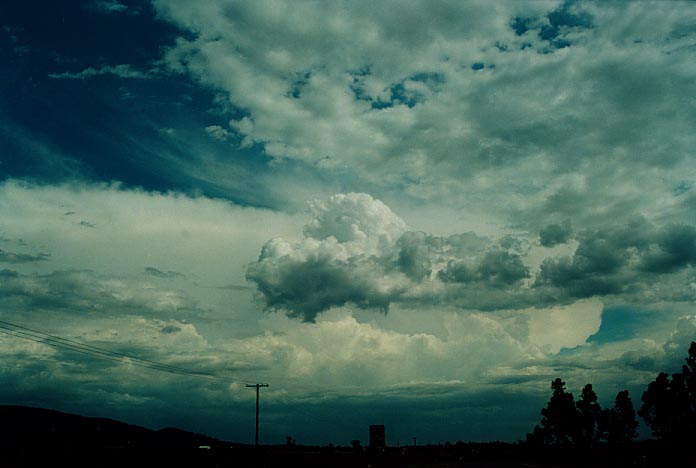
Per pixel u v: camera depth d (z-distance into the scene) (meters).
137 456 63.34
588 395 91.50
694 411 56.41
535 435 125.94
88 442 76.06
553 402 96.38
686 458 55.53
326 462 90.69
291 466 79.06
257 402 73.62
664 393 58.78
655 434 59.97
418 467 91.81
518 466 91.94
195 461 67.38
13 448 55.12
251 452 86.88
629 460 67.31
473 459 138.25
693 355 57.03
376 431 107.56
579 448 90.06
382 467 92.44
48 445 61.31
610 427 81.38
